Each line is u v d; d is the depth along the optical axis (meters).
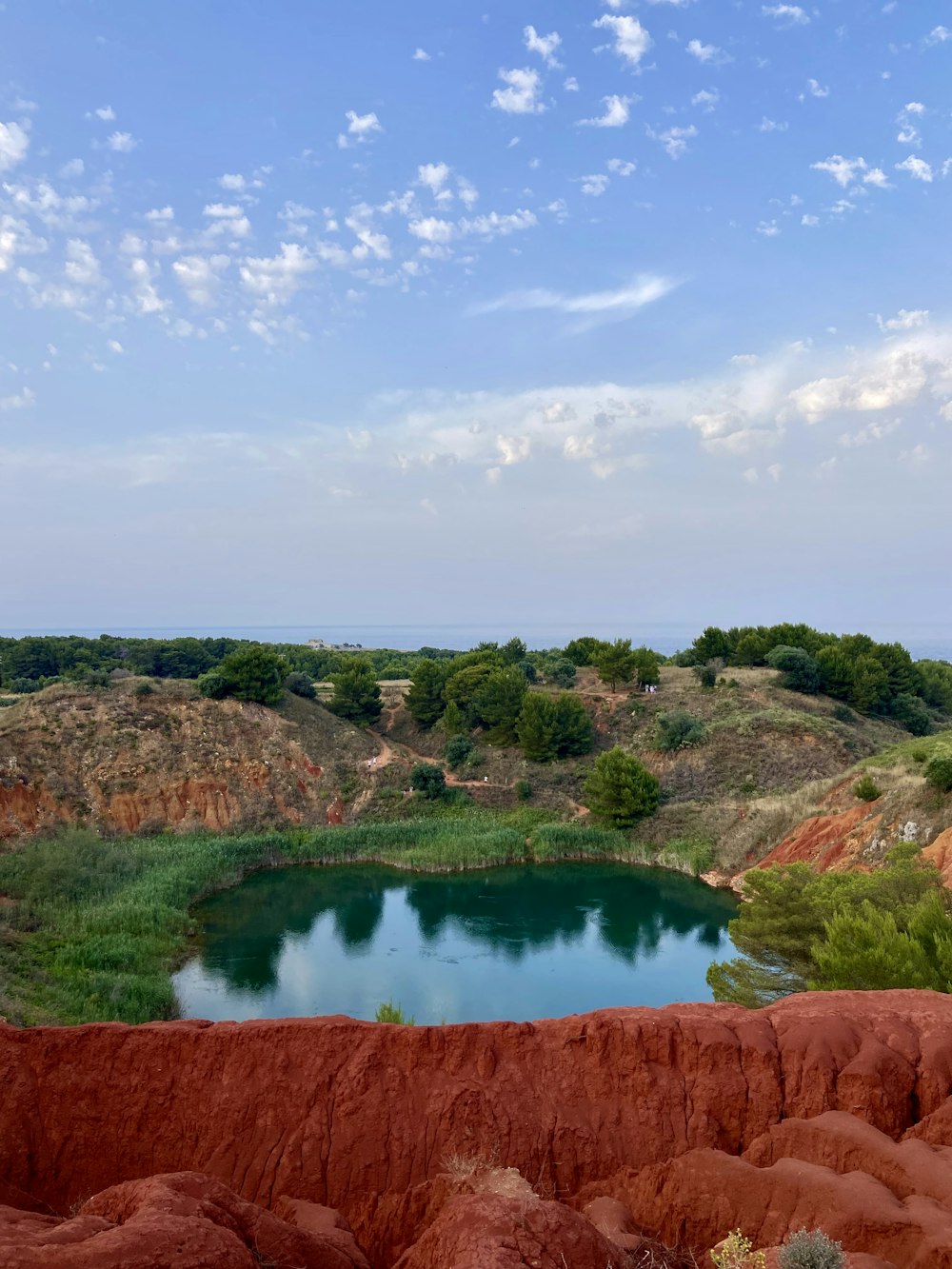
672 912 41.34
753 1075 11.66
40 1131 10.89
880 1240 8.71
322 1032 11.84
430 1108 11.29
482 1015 28.09
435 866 49.38
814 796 47.94
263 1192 10.77
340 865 50.44
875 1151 10.16
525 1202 8.77
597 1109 11.49
